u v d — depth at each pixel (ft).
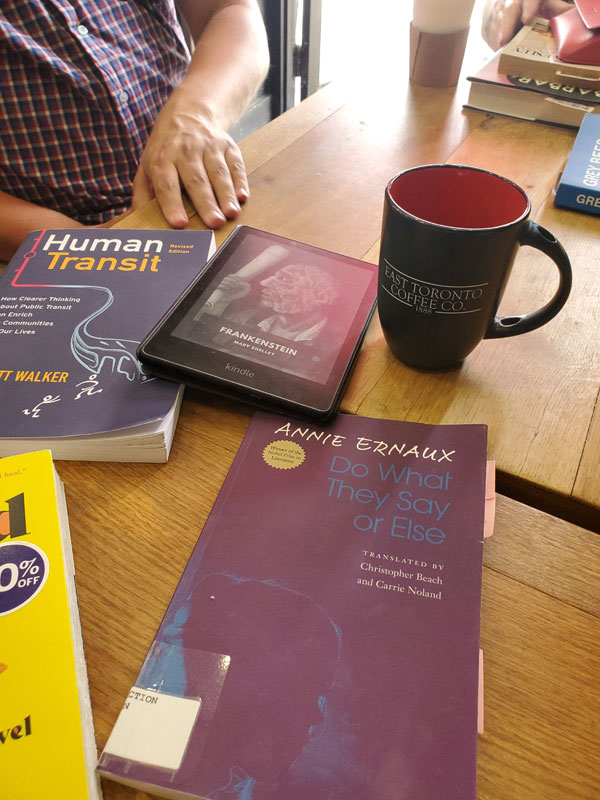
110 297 1.98
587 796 1.08
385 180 2.83
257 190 2.75
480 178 1.77
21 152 3.85
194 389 1.84
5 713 1.10
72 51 3.74
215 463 1.64
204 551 1.41
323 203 2.67
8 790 1.01
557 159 3.00
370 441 1.66
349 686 1.18
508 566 1.41
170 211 2.57
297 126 3.22
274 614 1.29
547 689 1.21
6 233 3.83
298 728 1.13
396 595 1.32
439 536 1.43
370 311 1.98
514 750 1.13
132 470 1.62
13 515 1.40
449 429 1.69
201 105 3.27
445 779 1.07
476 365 1.91
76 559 1.41
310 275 2.10
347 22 8.91
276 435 1.68
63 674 1.15
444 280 1.62
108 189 4.10
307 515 1.48
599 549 1.45
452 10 3.32
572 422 1.73
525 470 1.60
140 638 1.28
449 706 1.16
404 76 3.74
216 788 1.05
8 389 1.66
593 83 3.14
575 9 3.44
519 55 3.23
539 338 2.00
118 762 1.08
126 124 3.98
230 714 1.14
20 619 1.23
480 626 1.28
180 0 4.67
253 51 3.97
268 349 1.80
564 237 2.47
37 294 1.98
